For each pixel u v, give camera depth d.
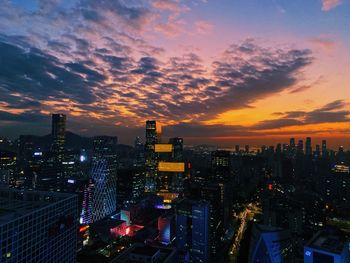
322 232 147.12
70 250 126.62
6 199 126.44
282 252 199.88
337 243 134.38
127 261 156.00
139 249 164.00
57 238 118.12
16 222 97.81
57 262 117.50
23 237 100.31
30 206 116.00
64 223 121.00
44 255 110.19
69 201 125.88
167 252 169.12
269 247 198.38
